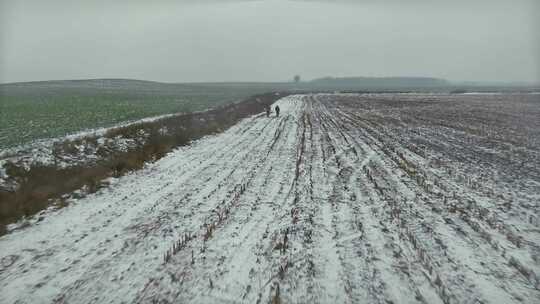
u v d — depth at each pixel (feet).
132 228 24.56
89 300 16.46
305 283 17.88
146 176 38.29
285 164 43.60
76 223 25.38
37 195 29.48
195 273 18.74
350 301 16.39
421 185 34.45
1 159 35.12
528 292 16.97
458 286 17.49
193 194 32.17
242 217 26.55
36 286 17.52
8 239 22.76
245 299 16.60
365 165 42.70
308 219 26.09
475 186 34.24
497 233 23.53
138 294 16.92
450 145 56.44
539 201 30.09
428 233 23.54
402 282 17.89
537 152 51.06
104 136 48.24
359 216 26.63
